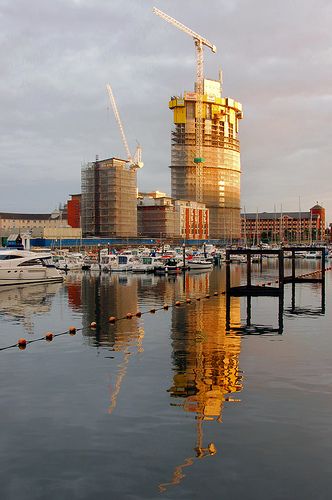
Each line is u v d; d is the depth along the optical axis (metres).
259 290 62.69
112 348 31.83
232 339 34.50
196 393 22.30
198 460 15.88
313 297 60.72
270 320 43.00
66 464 15.66
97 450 16.59
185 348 31.62
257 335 35.97
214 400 21.36
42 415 19.75
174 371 26.06
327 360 28.27
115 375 25.39
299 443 17.11
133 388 23.12
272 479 14.73
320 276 97.81
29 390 22.97
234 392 22.45
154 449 16.64
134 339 34.72
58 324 41.00
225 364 27.45
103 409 20.34
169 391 22.61
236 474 15.03
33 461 15.88
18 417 19.56
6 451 16.59
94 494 13.95
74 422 19.00
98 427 18.50
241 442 17.17
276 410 20.14
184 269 118.38
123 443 17.11
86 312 48.09
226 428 18.33
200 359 28.64
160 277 98.94
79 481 14.64
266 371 25.92
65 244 191.50
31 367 27.17
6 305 53.72
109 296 62.69
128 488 14.25
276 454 16.30
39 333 37.06
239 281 88.75
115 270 114.44
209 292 67.62
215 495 13.88
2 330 38.28
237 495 13.88
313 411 20.03
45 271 82.00
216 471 15.20
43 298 60.50
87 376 25.23
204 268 122.56
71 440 17.38
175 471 15.20
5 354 30.33
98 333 37.03
